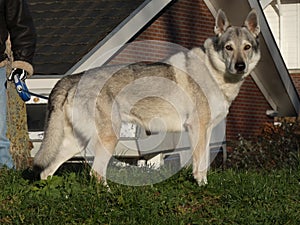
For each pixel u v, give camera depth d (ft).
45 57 38.55
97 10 43.93
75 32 41.09
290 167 30.35
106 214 19.79
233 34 25.46
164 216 20.08
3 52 23.25
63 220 19.36
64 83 23.93
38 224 19.04
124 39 39.04
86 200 20.54
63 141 23.82
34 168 23.26
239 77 25.53
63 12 44.57
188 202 21.43
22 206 20.16
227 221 20.18
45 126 23.71
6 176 23.56
